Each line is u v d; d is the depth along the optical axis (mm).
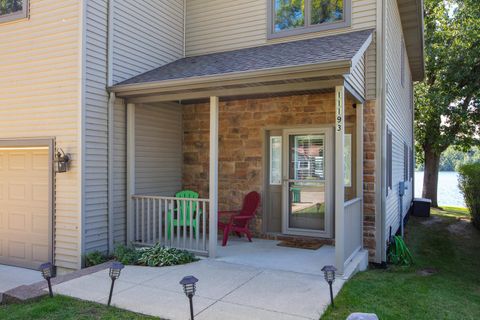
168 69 6668
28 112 6059
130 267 5270
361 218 6094
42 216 6137
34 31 6020
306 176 6902
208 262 5453
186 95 5820
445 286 5254
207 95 5695
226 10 7516
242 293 4199
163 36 7281
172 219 6109
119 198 6215
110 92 6016
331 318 3584
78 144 5594
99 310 3809
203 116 7660
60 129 5770
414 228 10734
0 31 6312
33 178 6223
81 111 5586
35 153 6207
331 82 4863
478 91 14828
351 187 6371
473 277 6047
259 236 7156
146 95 6082
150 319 3588
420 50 11359
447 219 12570
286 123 6926
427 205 13070
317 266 5234
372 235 6156
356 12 6367
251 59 5953
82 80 5602
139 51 6672
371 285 4668
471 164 12227
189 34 7859
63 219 5742
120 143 6246
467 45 14852
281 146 7098
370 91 6152
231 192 7395
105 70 5996
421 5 8414
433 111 15391
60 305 3938
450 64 14898
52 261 5828
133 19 6551
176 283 4555
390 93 7082
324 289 4320
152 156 6996
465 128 15633
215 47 7594
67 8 5742
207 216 7559
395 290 4594
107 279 4742
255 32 7230
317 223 6801
